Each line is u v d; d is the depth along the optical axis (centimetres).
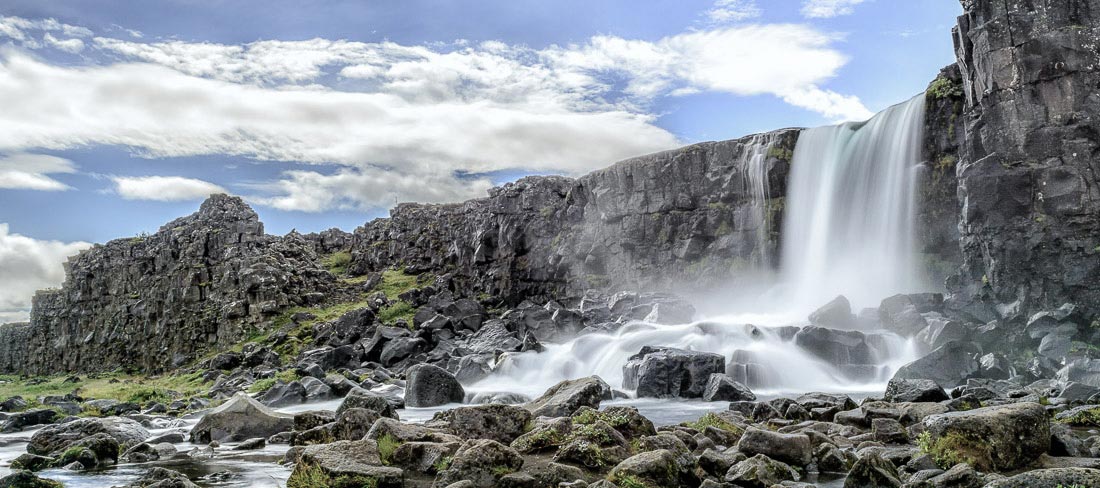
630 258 7106
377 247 10375
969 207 4281
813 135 6194
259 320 7269
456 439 1792
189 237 8762
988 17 4297
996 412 1577
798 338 4041
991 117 4259
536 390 4231
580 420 1972
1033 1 4150
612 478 1491
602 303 6419
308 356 5716
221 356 6209
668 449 1609
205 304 8012
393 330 6128
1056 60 4050
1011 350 3828
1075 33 4050
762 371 3772
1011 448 1523
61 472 1917
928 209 5144
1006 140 4181
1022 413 1580
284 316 7369
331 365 5556
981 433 1521
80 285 10762
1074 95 4028
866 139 5722
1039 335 3762
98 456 2080
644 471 1476
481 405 1952
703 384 3550
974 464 1495
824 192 5925
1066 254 3950
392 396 4075
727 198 6638
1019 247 4069
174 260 8938
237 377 5488
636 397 3594
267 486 1689
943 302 4403
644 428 1905
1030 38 4112
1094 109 4000
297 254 8800
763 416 2444
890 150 5481
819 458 1670
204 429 2502
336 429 2203
